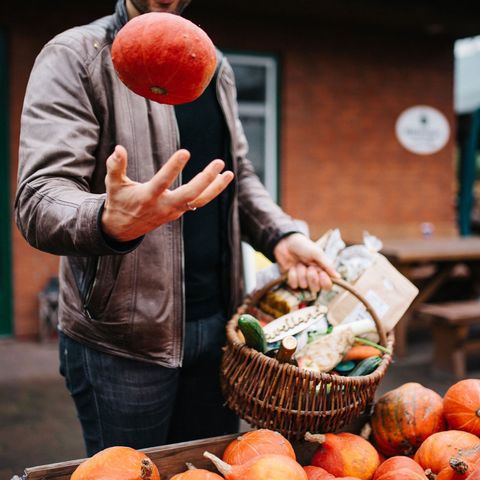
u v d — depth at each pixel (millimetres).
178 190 1067
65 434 3775
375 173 7750
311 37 7211
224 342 1859
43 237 1268
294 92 7172
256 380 1442
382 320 1702
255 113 7066
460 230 8750
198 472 1245
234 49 6844
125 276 1560
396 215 7934
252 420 1474
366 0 6727
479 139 8953
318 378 1393
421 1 7059
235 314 1723
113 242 1167
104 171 1571
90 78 1508
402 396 1555
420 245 5949
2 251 5992
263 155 7168
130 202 1075
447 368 4988
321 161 7406
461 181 8695
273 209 1896
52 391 4570
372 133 7699
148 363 1626
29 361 5355
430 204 8156
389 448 1543
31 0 5816
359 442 1453
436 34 7945
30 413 4121
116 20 1580
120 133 1551
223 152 1834
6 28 5789
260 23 6922
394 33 7711
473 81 11602
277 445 1341
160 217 1091
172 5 1579
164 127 1617
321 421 1428
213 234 1813
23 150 1420
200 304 1791
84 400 1694
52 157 1391
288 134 7180
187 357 1776
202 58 1120
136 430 1646
